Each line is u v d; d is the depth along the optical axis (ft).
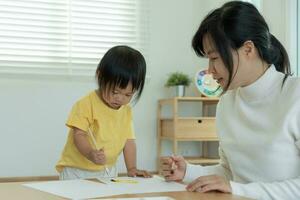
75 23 9.45
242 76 3.24
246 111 3.44
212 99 9.41
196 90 10.23
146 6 10.06
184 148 10.34
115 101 4.81
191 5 10.44
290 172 3.18
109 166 5.19
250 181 3.36
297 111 3.12
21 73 8.95
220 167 3.76
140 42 10.00
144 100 9.97
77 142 4.78
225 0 9.41
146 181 3.61
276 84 3.33
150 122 10.02
